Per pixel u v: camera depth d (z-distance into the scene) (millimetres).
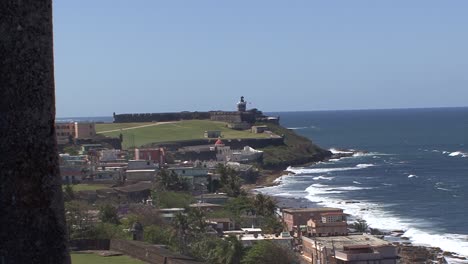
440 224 101438
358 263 66188
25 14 8430
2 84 8391
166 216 82562
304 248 76375
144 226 62625
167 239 58375
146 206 85375
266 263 61938
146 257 34750
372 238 74750
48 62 8648
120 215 79125
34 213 8578
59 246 8742
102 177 115750
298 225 88500
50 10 8656
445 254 81312
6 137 8430
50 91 8680
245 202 98812
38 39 8531
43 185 8641
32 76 8516
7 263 8453
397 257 69125
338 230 83062
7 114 8430
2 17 8336
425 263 76188
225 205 101125
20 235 8516
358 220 97438
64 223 8852
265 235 79250
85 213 54781
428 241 89688
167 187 112375
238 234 77938
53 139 8750
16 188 8477
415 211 112938
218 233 78875
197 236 67375
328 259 68500
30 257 8555
